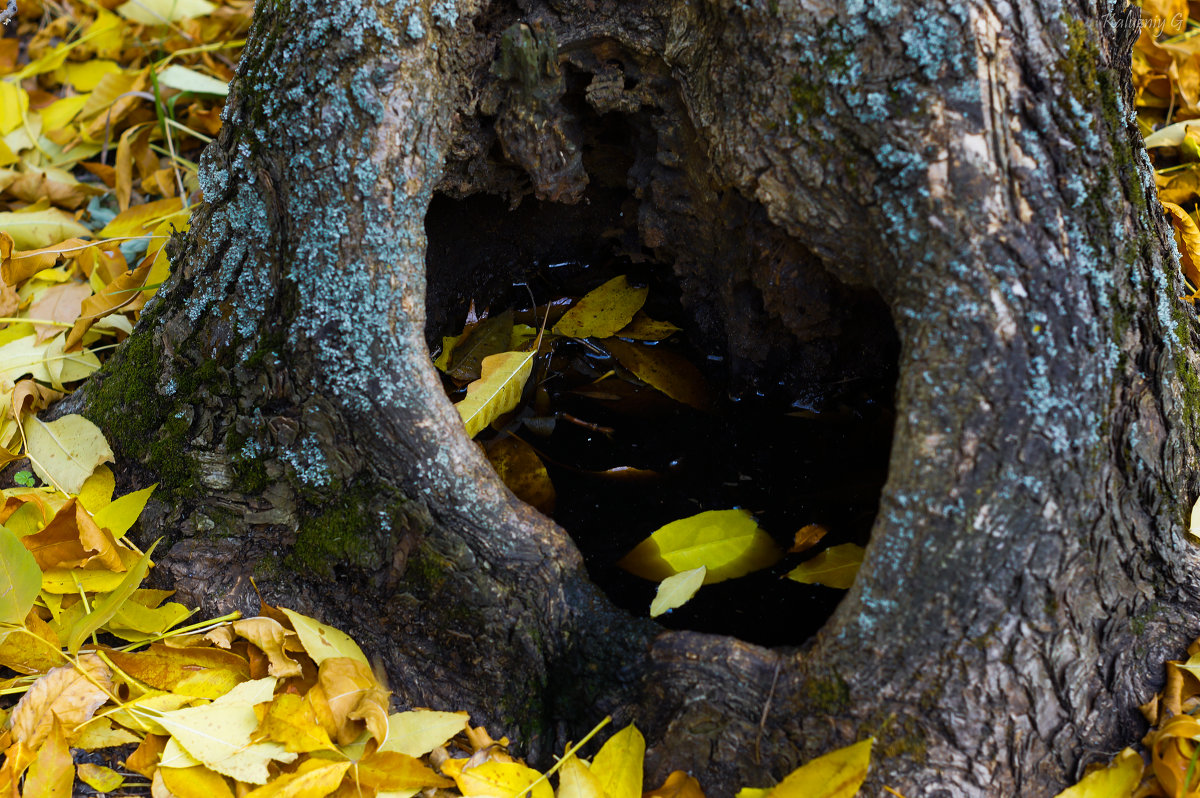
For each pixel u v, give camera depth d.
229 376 1.27
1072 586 1.20
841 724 1.21
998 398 1.18
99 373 1.33
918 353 1.19
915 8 1.18
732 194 1.28
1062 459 1.19
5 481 1.32
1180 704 1.21
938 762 1.20
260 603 1.28
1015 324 1.18
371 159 1.23
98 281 1.42
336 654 1.25
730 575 1.31
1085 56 1.19
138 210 1.46
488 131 1.30
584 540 1.34
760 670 1.21
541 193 1.32
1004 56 1.18
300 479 1.26
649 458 1.38
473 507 1.24
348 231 1.24
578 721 1.25
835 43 1.19
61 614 1.27
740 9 1.21
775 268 1.29
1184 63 1.48
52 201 1.52
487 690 1.26
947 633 1.19
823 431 1.39
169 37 1.63
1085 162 1.19
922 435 1.19
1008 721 1.20
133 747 1.24
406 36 1.23
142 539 1.29
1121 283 1.20
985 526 1.19
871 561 1.20
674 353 1.43
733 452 1.38
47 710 1.23
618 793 1.21
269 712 1.21
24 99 1.56
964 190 1.18
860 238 1.21
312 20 1.23
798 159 1.21
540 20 1.26
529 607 1.25
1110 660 1.21
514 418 1.40
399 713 1.24
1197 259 1.38
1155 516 1.21
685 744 1.22
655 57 1.27
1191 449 1.24
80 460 1.30
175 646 1.26
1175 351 1.23
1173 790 1.19
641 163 1.33
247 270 1.26
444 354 1.41
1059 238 1.19
